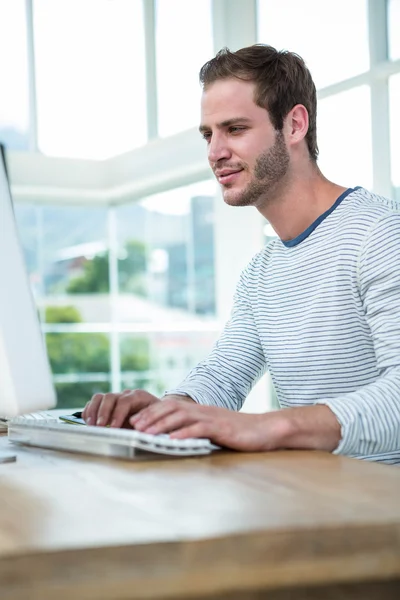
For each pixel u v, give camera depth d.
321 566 0.63
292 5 5.35
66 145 8.06
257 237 5.99
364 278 1.38
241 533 0.62
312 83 1.54
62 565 0.58
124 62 7.70
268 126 1.46
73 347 8.91
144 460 1.03
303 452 1.08
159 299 8.30
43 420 1.23
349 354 1.44
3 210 1.44
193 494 0.79
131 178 7.89
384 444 1.15
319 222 1.49
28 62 7.91
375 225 1.39
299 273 1.50
